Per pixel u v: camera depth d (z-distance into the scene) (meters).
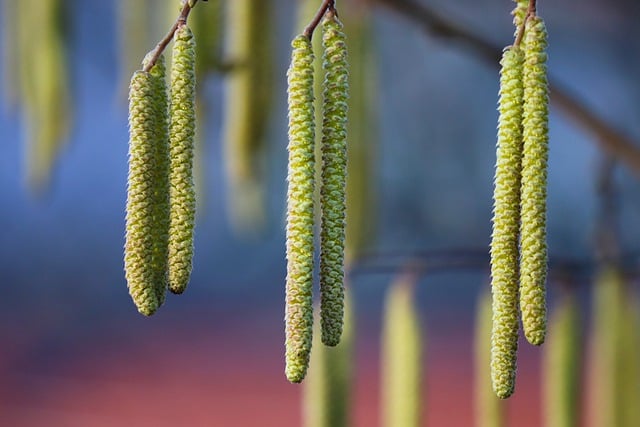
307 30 0.52
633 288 0.69
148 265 0.52
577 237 2.82
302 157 0.52
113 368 2.75
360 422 2.56
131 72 0.77
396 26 2.76
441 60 2.85
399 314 0.66
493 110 2.94
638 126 2.75
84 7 2.79
